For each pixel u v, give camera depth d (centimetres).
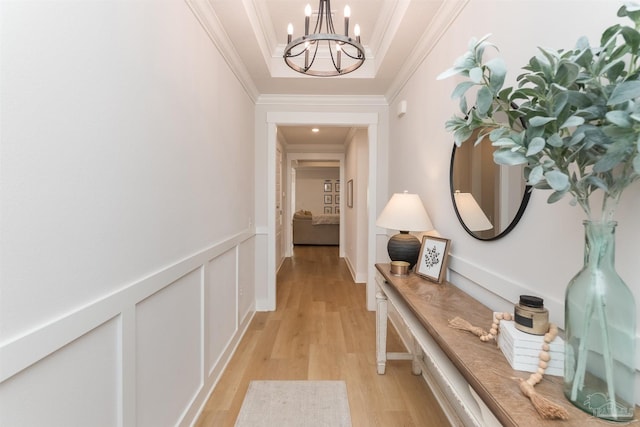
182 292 157
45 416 77
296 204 1116
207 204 188
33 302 73
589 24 87
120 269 105
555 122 66
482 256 144
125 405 108
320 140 579
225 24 200
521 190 115
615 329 66
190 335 167
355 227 477
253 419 171
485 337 100
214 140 200
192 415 167
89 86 90
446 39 183
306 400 188
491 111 83
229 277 238
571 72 61
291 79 290
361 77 287
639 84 53
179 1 149
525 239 114
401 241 199
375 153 339
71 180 84
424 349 120
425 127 219
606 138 60
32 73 72
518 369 83
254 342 266
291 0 214
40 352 74
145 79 120
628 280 77
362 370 221
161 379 136
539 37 106
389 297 181
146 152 121
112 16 100
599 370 67
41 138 74
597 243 68
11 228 67
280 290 420
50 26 77
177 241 149
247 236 296
